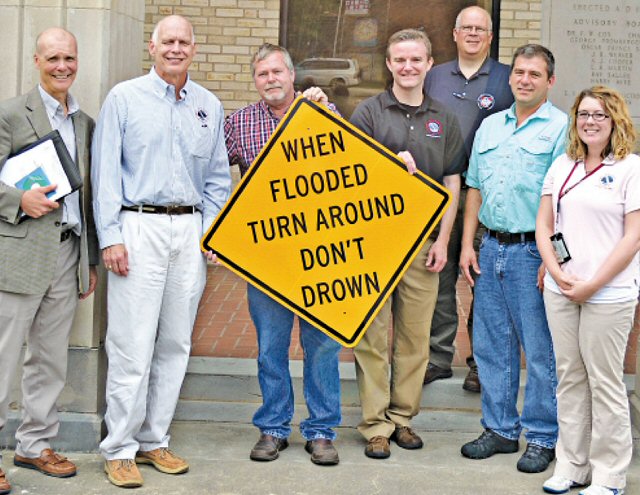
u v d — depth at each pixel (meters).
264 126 4.83
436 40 8.96
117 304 4.53
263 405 4.89
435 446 5.13
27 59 4.84
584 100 4.30
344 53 9.06
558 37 8.36
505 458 4.95
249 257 4.71
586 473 4.54
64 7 4.80
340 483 4.61
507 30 8.91
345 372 5.62
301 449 5.02
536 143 4.70
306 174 4.73
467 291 8.34
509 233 4.78
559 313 4.43
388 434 5.00
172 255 4.57
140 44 5.34
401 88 4.87
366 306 4.75
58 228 4.36
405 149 4.89
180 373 4.71
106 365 5.07
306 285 4.73
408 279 4.95
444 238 4.95
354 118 4.97
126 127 4.49
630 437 4.39
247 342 6.63
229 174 4.82
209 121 4.65
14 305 4.34
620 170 4.27
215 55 9.15
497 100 5.38
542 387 4.77
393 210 4.75
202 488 4.52
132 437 4.61
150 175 4.50
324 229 4.74
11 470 4.67
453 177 5.01
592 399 4.41
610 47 8.34
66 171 4.31
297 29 9.09
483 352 4.97
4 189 4.26
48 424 4.65
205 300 7.85
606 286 4.27
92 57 4.81
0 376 4.36
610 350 4.30
